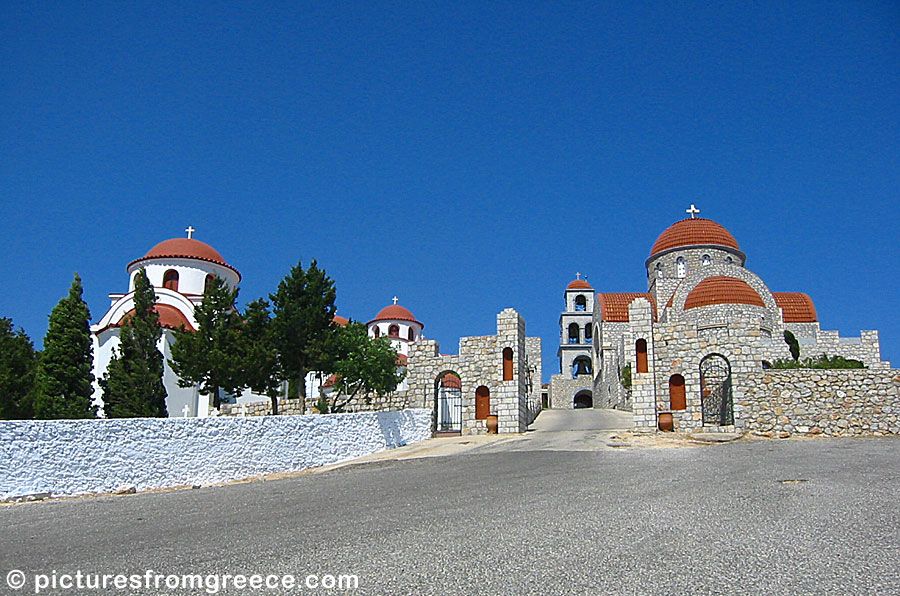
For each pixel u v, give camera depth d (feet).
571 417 134.21
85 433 66.74
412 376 101.76
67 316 108.37
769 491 42.39
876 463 54.44
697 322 138.00
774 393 83.61
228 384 100.01
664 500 40.50
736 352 85.71
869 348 129.70
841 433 80.94
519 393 96.89
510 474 55.93
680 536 31.58
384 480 57.82
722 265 157.99
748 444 73.31
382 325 215.31
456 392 103.30
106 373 120.06
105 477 66.90
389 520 38.47
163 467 70.33
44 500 61.87
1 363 104.99
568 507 39.47
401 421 92.89
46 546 37.04
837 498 39.37
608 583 25.35
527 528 34.35
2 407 100.12
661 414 87.71
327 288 106.42
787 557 27.76
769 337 133.49
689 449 69.21
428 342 102.22
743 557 27.96
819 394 82.53
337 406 104.63
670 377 88.84
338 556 30.76
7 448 62.44
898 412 80.43
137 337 107.34
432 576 27.17
